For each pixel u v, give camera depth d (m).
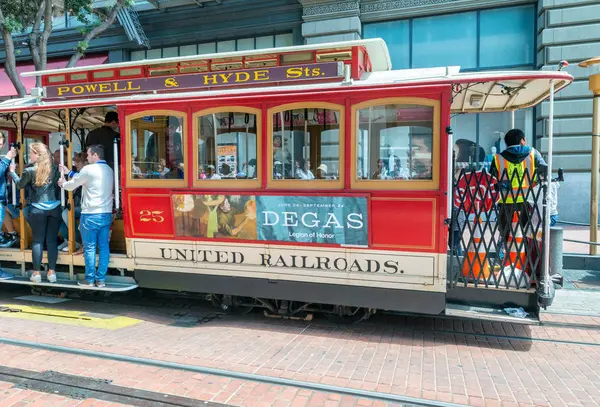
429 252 4.76
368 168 4.93
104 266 5.89
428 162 4.73
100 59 15.18
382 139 4.87
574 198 11.41
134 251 5.87
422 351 4.69
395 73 5.29
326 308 5.55
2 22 9.40
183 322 5.64
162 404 3.51
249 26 13.71
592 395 3.73
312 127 5.08
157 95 5.66
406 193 4.77
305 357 4.49
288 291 5.28
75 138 7.69
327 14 12.67
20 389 3.73
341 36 12.61
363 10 12.76
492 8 12.05
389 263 4.88
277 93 5.16
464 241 5.04
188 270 5.64
